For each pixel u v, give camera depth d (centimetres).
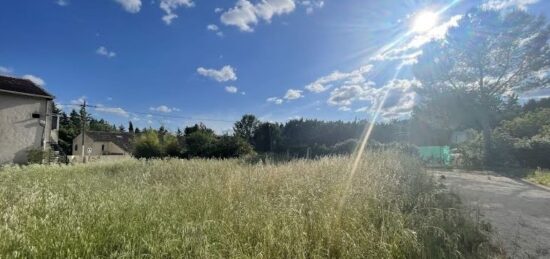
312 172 820
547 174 1484
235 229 422
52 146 2686
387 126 4806
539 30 2384
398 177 771
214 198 560
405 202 572
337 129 6306
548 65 2389
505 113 2622
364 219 454
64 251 322
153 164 1285
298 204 492
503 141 2312
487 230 506
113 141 5728
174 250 347
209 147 2962
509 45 2461
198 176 907
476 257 405
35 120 2411
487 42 2522
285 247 363
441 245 409
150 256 329
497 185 1109
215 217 470
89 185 723
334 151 2495
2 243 322
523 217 612
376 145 2102
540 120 2894
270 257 354
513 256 416
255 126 6562
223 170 972
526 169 1892
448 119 2872
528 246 452
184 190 651
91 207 458
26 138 2355
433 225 445
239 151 2852
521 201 783
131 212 452
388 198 548
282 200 520
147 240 357
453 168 2022
